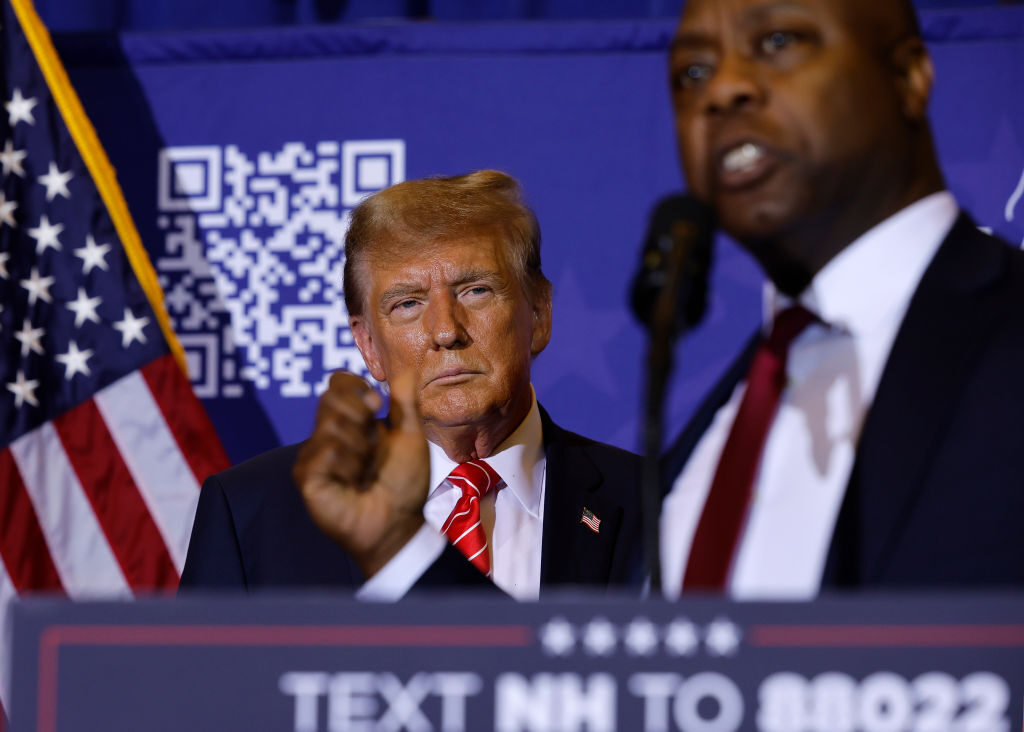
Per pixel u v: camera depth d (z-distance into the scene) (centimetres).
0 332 785
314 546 527
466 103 819
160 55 841
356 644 261
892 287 384
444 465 552
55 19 886
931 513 350
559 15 877
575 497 548
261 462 571
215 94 836
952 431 357
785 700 252
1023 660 247
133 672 263
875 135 388
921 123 398
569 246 800
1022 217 761
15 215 804
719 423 404
